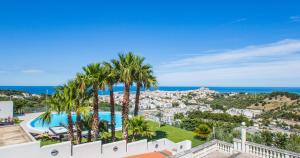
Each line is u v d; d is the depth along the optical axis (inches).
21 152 479.5
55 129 825.5
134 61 735.1
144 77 746.2
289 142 725.3
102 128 745.0
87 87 652.1
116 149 613.6
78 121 618.2
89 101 653.9
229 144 458.3
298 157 361.7
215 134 815.7
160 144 711.7
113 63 718.5
